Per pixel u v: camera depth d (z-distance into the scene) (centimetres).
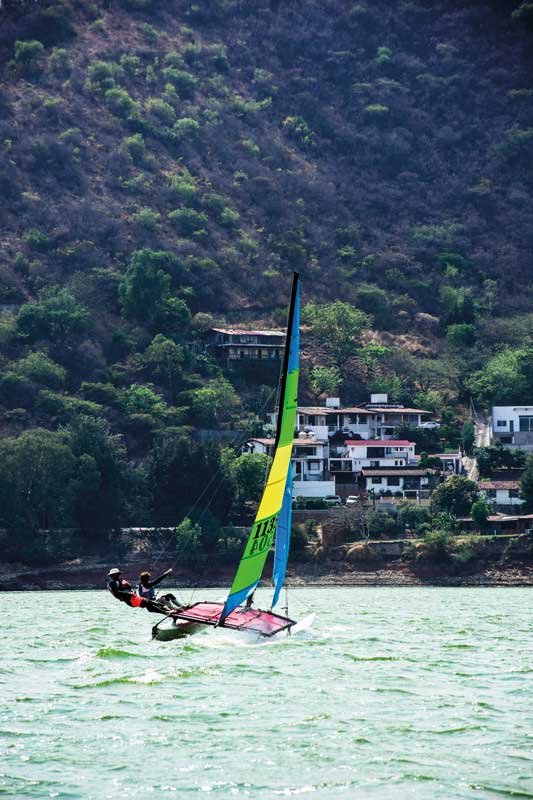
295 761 4244
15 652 7219
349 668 6412
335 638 8062
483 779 4022
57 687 5731
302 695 5478
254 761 4247
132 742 4509
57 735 4622
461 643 7906
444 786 3950
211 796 3850
